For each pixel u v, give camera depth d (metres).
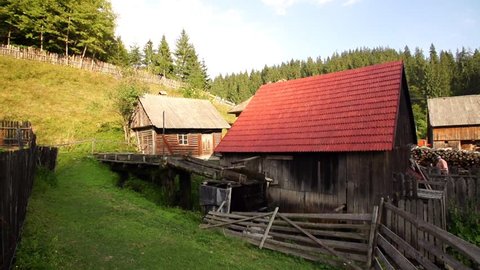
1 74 35.69
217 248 9.98
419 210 10.49
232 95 109.50
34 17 46.31
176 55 83.31
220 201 14.59
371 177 12.47
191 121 31.17
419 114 61.91
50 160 16.73
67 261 7.02
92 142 27.23
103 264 7.27
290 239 10.77
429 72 73.94
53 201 12.07
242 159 16.84
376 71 15.57
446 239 5.49
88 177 18.33
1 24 44.97
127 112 32.72
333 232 9.64
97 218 10.82
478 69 73.25
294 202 14.91
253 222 11.87
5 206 5.48
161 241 9.41
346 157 13.24
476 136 36.09
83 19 50.66
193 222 13.24
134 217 11.80
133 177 19.81
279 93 18.94
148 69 70.19
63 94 37.62
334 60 124.00
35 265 6.07
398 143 14.19
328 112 15.30
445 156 21.66
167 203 16.41
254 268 8.60
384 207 10.23
